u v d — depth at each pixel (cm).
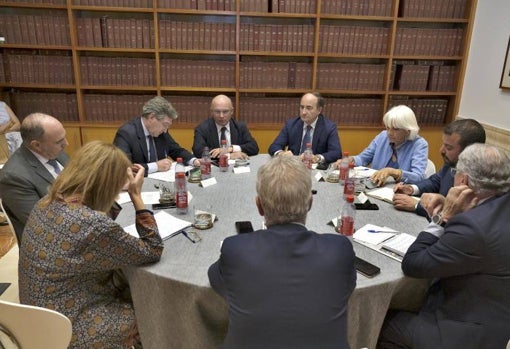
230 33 375
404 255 140
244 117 405
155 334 139
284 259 99
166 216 176
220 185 224
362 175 251
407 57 391
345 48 387
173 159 291
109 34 366
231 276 101
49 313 109
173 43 372
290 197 106
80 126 384
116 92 404
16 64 370
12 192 173
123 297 157
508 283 122
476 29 385
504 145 349
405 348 141
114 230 126
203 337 133
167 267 135
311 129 314
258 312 95
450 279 132
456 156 195
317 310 95
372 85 401
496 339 123
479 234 119
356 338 133
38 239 126
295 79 395
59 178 132
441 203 169
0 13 376
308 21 402
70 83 381
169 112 260
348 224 160
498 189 127
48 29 362
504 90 352
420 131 411
